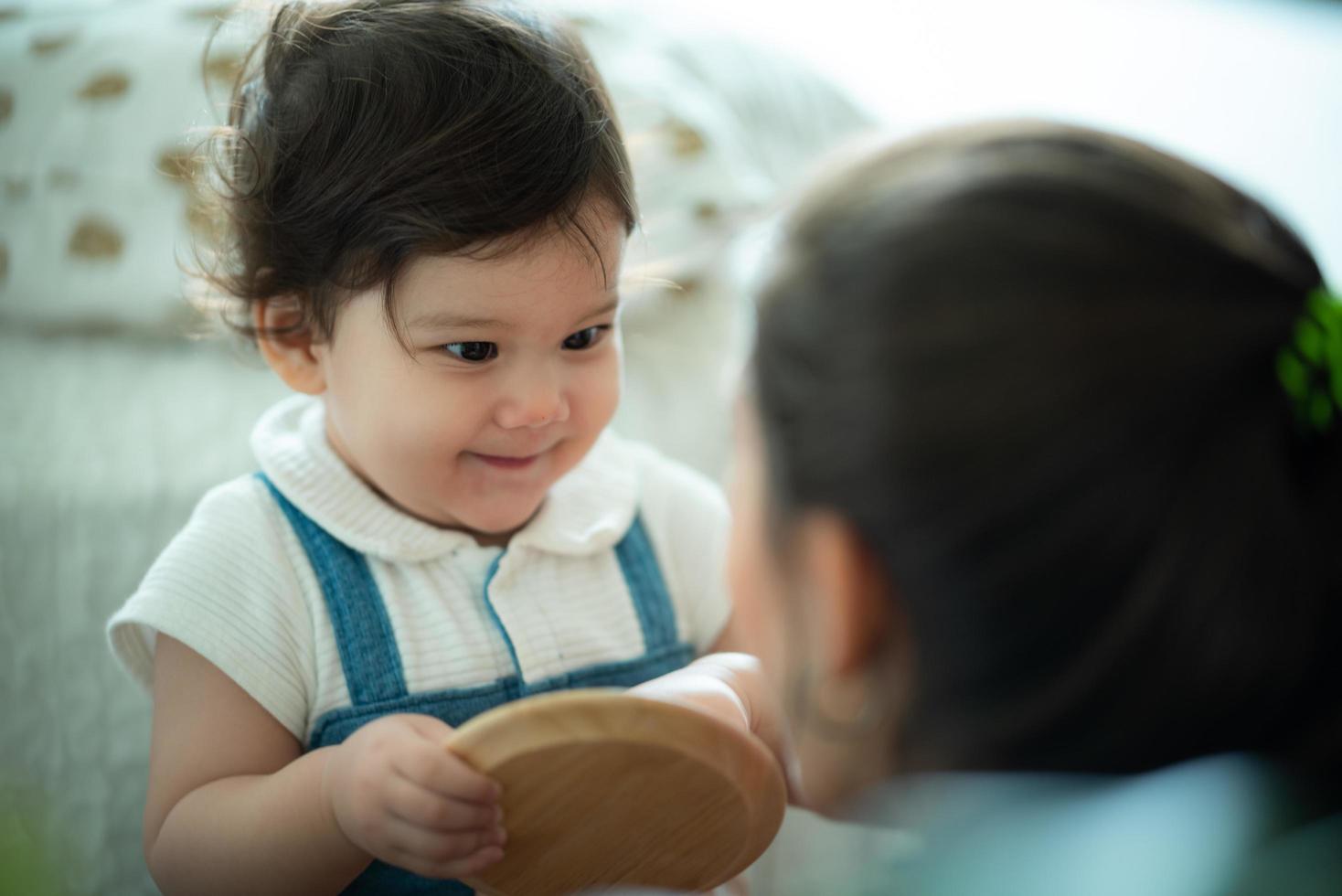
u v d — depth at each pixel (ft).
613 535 3.05
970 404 1.37
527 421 2.64
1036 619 1.40
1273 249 1.48
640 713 1.76
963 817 1.57
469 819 1.88
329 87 2.69
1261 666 1.39
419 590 2.81
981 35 7.22
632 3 5.39
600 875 2.10
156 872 2.55
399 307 2.57
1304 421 1.42
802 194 1.63
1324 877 1.43
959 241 1.41
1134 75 7.03
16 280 4.03
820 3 7.16
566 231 2.59
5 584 3.44
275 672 2.65
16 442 3.62
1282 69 7.13
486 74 2.67
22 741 3.34
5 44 4.34
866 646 1.58
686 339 4.21
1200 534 1.36
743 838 2.02
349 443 2.77
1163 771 1.50
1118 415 1.35
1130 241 1.40
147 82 4.15
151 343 4.05
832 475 1.49
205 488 3.60
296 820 2.35
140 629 2.73
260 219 2.77
